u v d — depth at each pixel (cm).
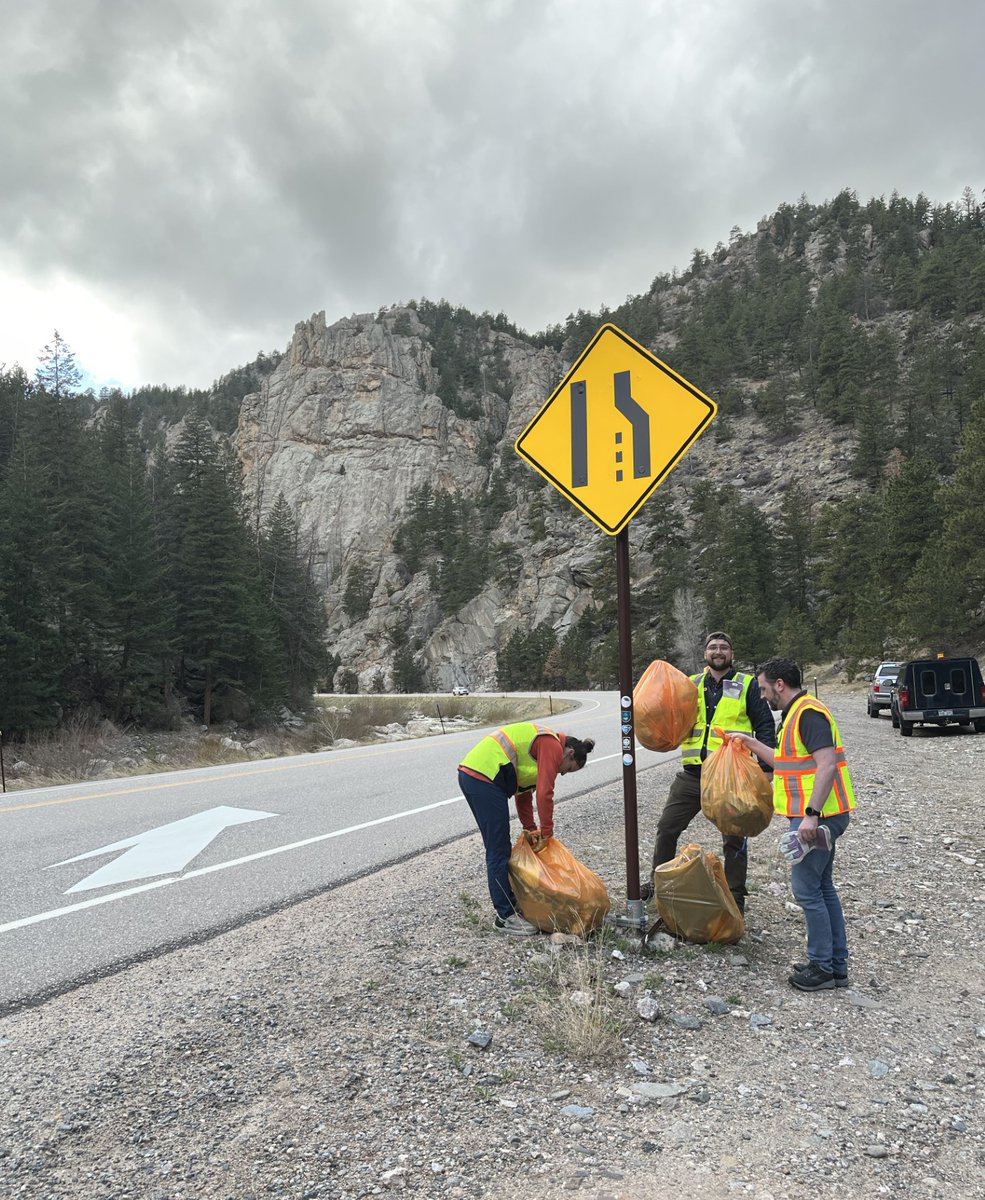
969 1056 339
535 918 476
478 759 494
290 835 803
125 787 1176
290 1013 376
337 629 14350
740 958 444
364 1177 252
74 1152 268
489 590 12156
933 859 687
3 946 481
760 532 8050
